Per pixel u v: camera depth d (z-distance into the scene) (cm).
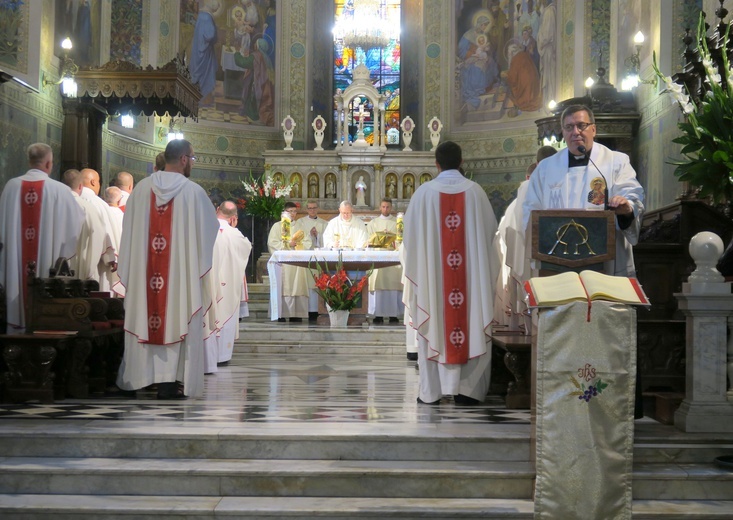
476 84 2050
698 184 565
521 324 839
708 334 571
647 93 1505
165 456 548
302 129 2119
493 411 652
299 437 546
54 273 755
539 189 600
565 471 481
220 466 527
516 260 754
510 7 1997
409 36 2191
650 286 879
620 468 482
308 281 1484
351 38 1961
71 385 714
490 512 488
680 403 596
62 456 550
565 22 1850
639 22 1546
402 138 2158
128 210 727
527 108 1959
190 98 1535
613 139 1595
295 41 2133
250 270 1988
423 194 705
